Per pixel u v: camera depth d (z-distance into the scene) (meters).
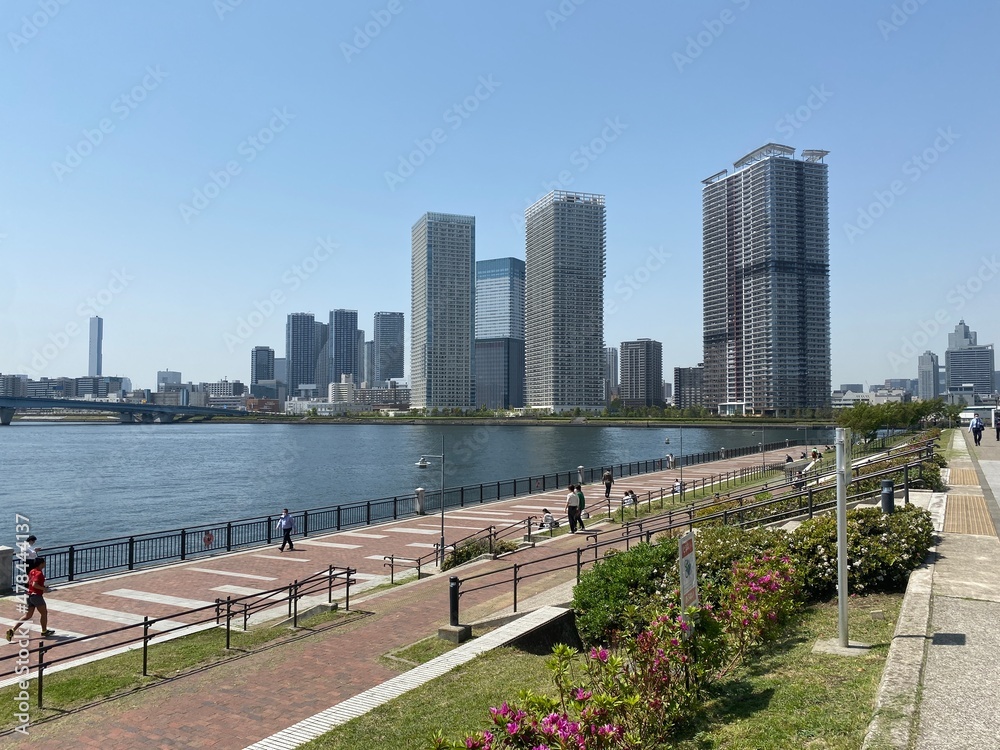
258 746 7.89
